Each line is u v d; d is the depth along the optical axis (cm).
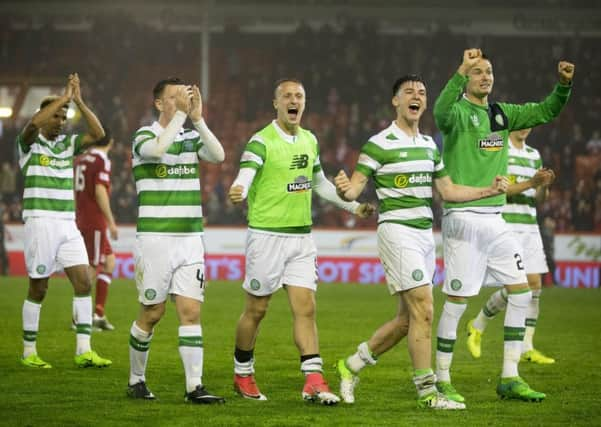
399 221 1998
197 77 9625
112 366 2530
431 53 9581
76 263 2525
